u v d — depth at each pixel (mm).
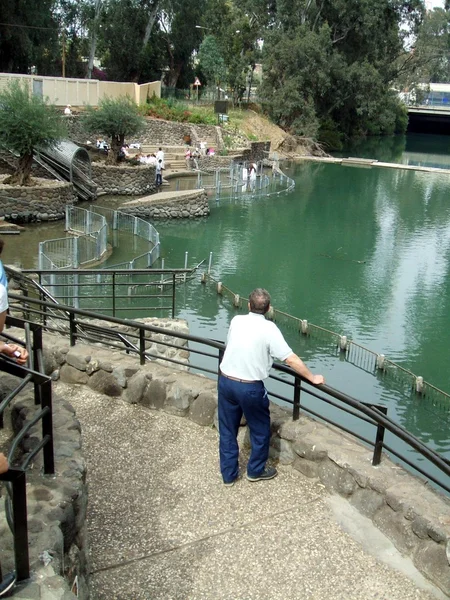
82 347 6766
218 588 3842
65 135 24922
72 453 3920
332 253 24672
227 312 17141
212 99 59406
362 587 3861
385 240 27391
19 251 19219
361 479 4574
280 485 4898
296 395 5238
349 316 17828
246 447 5473
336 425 4938
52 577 2725
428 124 103312
